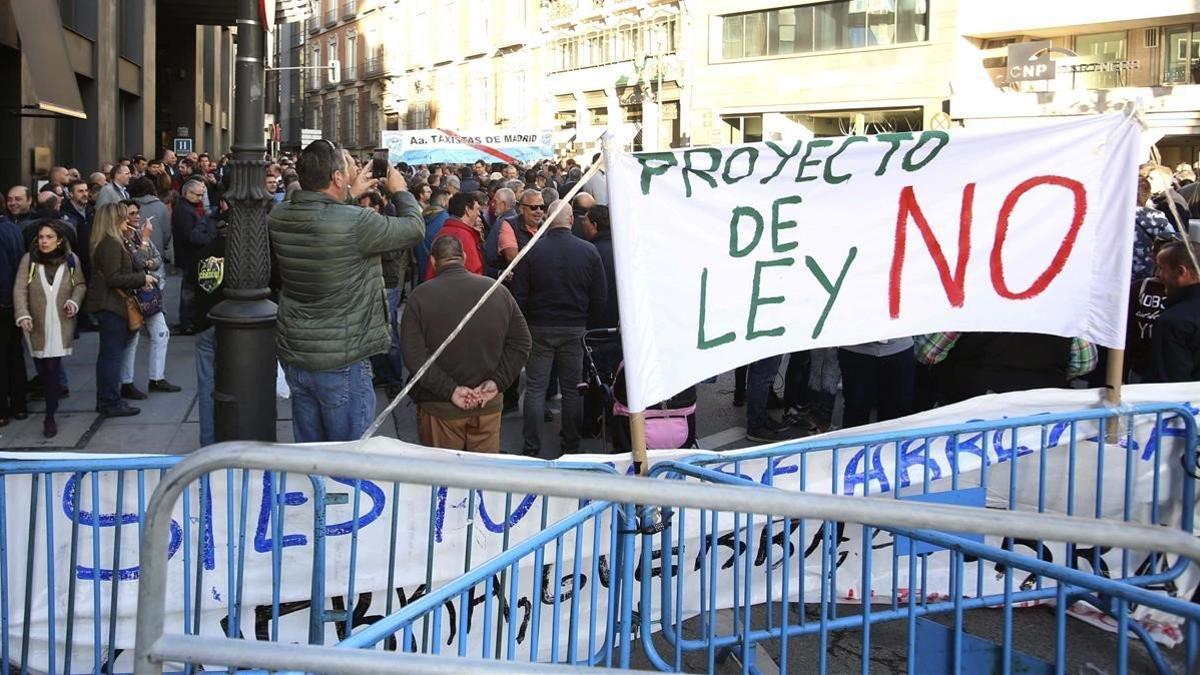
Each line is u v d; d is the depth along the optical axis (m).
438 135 26.89
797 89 35.53
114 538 3.71
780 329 4.06
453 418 5.25
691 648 3.68
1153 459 4.62
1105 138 4.29
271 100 65.81
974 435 4.54
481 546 4.00
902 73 33.00
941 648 3.73
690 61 38.53
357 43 70.62
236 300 5.38
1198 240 5.38
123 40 23.92
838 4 34.44
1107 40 29.75
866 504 2.06
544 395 7.21
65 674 3.68
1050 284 4.33
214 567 3.79
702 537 3.75
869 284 4.15
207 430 6.81
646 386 3.87
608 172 3.78
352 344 5.04
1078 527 2.03
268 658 2.11
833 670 4.20
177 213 11.27
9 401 7.89
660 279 3.87
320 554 3.69
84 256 10.57
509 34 49.81
